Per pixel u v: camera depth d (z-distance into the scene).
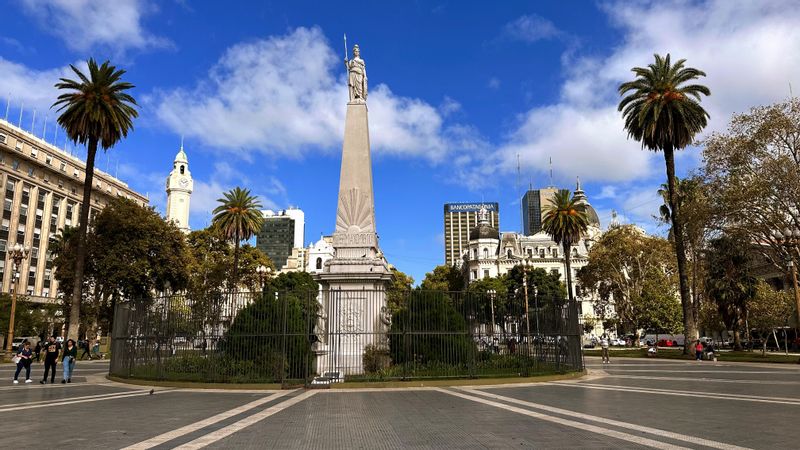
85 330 52.53
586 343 73.94
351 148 26.69
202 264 61.56
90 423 11.60
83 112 35.62
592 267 64.06
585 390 18.25
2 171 68.56
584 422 11.37
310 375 21.16
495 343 22.89
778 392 17.20
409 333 20.94
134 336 22.77
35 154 73.94
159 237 48.41
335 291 21.83
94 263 45.81
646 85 40.16
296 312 21.42
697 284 54.44
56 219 77.94
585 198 120.88
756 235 40.38
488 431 10.38
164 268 47.88
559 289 77.06
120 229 46.34
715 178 38.25
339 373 21.25
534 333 23.36
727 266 49.44
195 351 21.55
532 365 22.81
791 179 34.34
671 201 40.41
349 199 26.09
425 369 20.80
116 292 47.19
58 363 35.59
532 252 110.12
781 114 34.84
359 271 24.19
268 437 9.91
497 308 23.20
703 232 40.44
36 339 59.66
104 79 36.34
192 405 14.78
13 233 69.94
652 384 20.36
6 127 68.94
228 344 20.83
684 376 24.22
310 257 122.00
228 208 57.53
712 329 65.75
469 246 114.19
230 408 14.10
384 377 20.03
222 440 9.62
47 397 17.02
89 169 36.44
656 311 61.47
